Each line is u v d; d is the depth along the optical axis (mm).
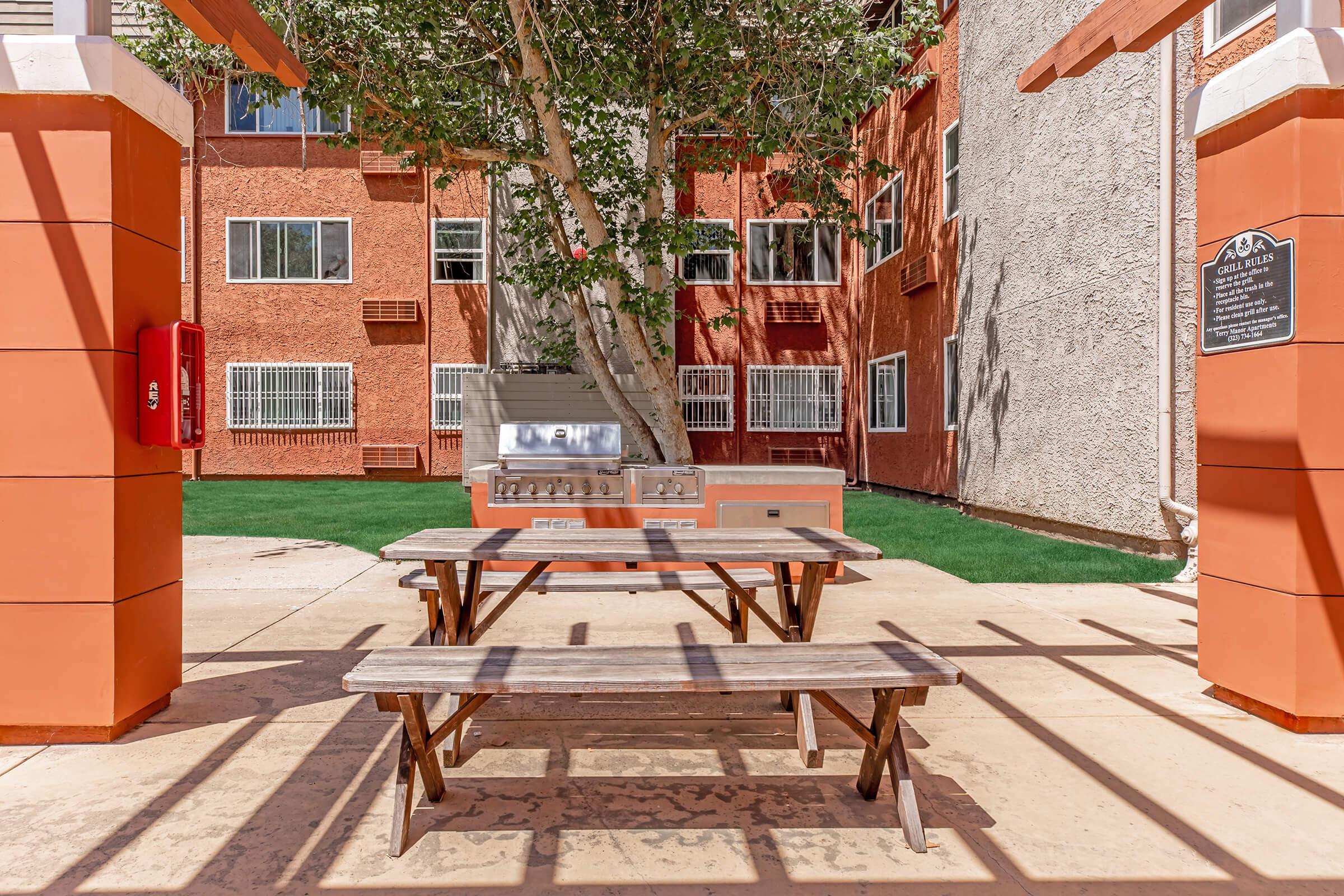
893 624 4934
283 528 9469
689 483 6172
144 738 3094
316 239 16906
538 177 10539
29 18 10922
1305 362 3104
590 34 8070
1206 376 3617
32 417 2996
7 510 3004
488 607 5453
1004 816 2480
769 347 17578
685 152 10297
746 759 2955
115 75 2967
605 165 9625
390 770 2799
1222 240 3506
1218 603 3543
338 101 8805
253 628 4902
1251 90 3275
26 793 2596
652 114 9602
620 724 3332
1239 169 3398
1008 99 9914
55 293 2994
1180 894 2043
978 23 10805
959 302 11570
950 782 2732
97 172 2996
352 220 16922
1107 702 3551
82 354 3006
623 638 4590
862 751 3041
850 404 17516
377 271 16953
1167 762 2898
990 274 10477
